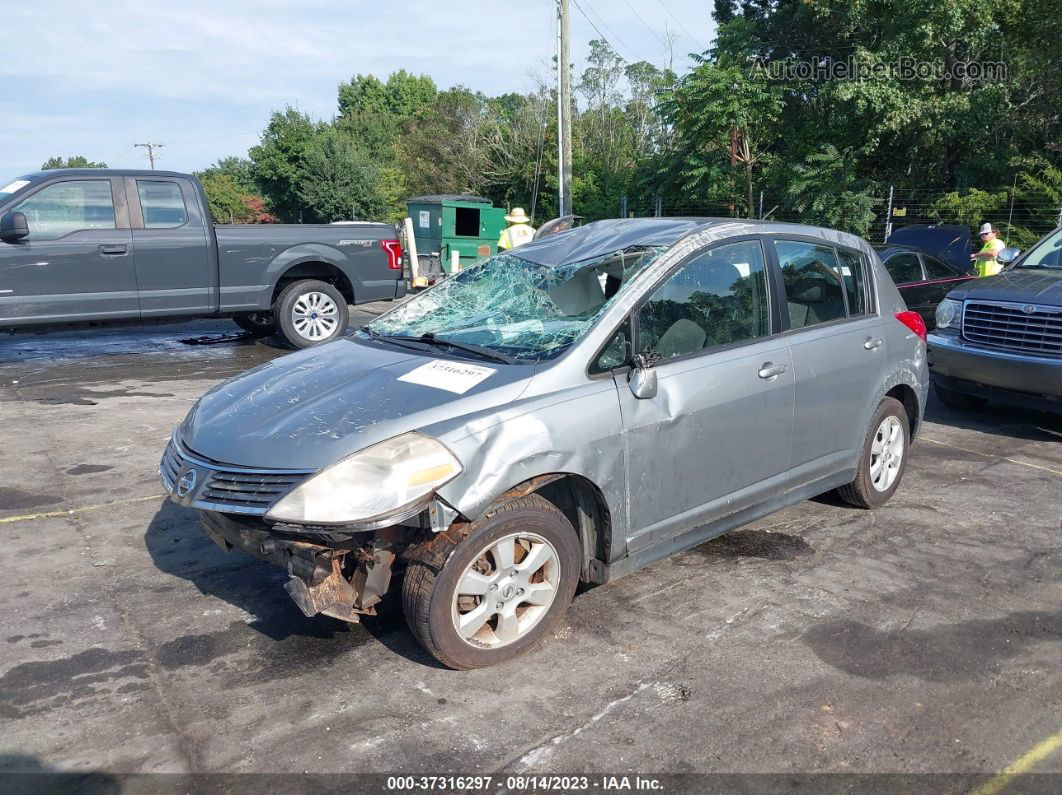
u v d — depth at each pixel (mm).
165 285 9352
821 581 4176
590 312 3803
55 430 6793
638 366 3580
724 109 22641
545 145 38062
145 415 7281
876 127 21625
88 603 3936
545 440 3289
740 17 23609
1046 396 6652
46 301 8766
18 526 4836
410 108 81562
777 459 4297
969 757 2852
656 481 3721
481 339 3865
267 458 3170
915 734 2969
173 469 3479
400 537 3221
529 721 3047
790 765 2805
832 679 3307
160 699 3182
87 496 5328
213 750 2889
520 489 3293
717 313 4074
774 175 23297
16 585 4109
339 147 47469
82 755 2861
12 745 2910
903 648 3541
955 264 11984
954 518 5031
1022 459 6270
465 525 3182
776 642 3588
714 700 3168
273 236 9977
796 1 24141
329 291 10445
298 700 3176
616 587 4105
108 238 8977
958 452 6461
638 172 27062
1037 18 21734
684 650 3523
